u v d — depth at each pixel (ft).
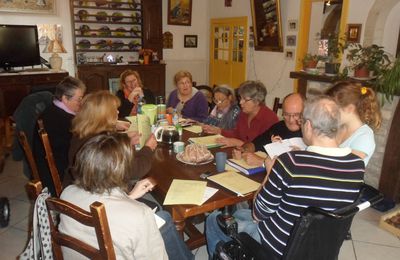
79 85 7.43
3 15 16.46
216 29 21.22
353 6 12.53
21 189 10.16
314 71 12.88
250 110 7.88
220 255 4.63
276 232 4.21
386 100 9.48
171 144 7.32
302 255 3.88
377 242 7.72
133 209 3.67
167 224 5.12
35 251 4.00
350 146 5.74
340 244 4.30
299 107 6.44
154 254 3.82
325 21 15.80
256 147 7.30
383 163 9.62
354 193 3.93
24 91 15.92
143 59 19.29
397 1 11.18
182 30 21.49
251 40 18.43
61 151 7.18
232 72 20.38
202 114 10.59
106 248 3.35
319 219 3.65
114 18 18.79
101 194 3.79
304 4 14.82
